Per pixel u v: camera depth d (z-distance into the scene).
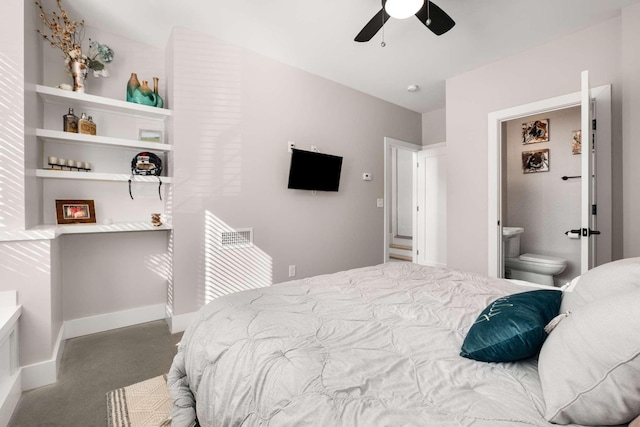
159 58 2.88
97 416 1.54
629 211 2.20
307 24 2.51
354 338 1.10
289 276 3.29
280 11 2.35
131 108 2.46
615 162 2.35
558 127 3.70
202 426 1.07
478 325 1.01
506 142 4.12
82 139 2.26
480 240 3.20
